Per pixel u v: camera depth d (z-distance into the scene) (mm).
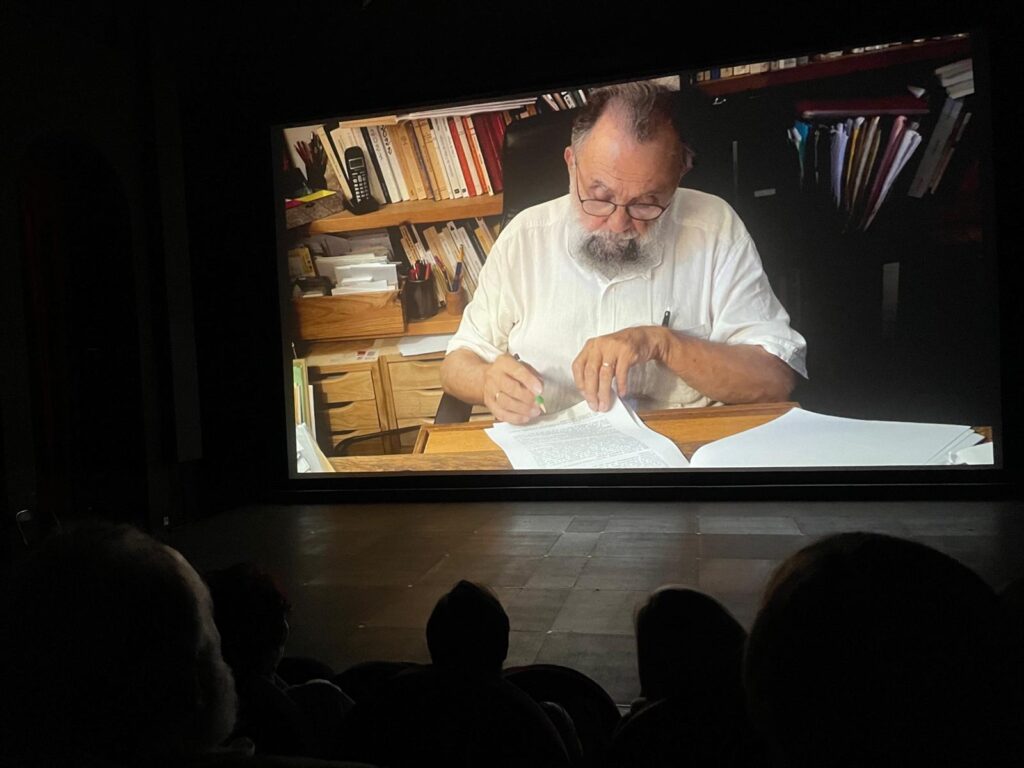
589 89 7371
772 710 672
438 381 7918
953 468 6719
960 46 6531
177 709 926
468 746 1554
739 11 6953
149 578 942
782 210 7000
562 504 7434
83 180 7066
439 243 7855
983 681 620
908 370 6785
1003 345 6594
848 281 6879
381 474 8094
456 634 1800
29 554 985
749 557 5258
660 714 1383
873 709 618
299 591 5172
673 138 7211
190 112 7961
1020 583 1303
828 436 6969
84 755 873
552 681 2309
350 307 8102
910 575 662
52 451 6801
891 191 6746
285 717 1786
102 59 6824
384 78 7777
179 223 7598
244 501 8383
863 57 6750
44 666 877
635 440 7406
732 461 7188
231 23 7516
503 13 7406
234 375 8266
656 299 7328
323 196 8070
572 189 7473
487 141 7656
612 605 4441
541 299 7613
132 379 7191
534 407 7664
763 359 7078
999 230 6539
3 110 5887
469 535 6434
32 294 6695
